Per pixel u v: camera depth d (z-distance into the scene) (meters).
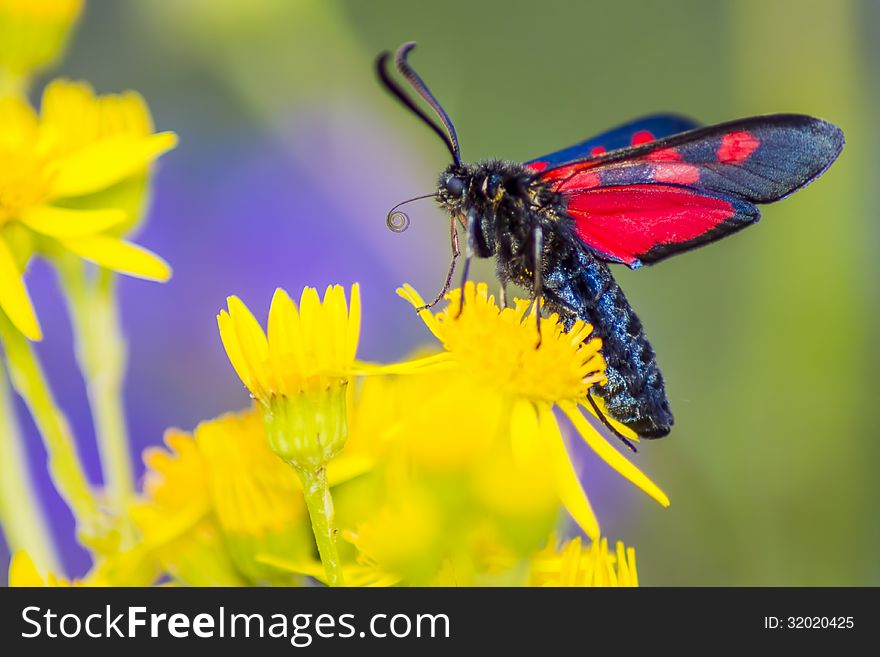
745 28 0.20
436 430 0.16
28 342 0.16
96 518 0.16
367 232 0.20
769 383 0.19
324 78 0.20
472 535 0.16
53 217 0.17
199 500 0.16
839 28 0.20
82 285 0.17
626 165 0.18
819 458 0.19
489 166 0.18
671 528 0.19
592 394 0.17
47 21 0.17
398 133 0.20
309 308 0.16
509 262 0.18
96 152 0.17
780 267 0.19
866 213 0.19
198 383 0.21
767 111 0.20
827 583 0.19
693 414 0.20
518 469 0.16
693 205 0.18
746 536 0.19
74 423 0.21
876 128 0.20
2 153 0.17
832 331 0.19
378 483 0.16
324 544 0.15
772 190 0.17
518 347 0.16
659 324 0.21
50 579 0.16
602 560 0.15
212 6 0.20
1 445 0.16
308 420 0.15
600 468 0.20
